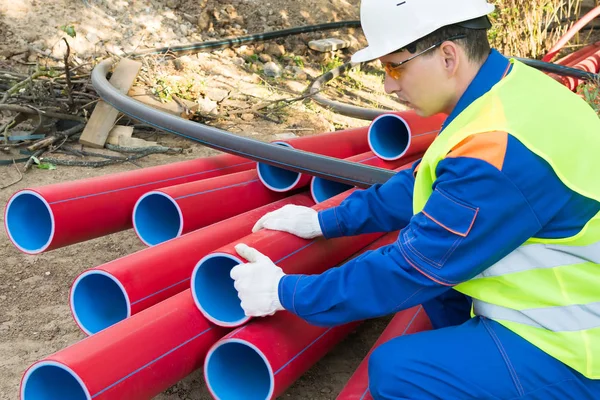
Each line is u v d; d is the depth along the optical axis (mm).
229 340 2086
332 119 5805
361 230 2354
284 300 1975
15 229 2715
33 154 4508
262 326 2158
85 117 4898
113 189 2947
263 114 5668
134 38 6355
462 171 1693
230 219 2881
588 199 1722
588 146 1769
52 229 2656
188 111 5129
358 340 2904
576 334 1757
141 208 2887
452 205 1699
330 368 2705
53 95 4828
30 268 3307
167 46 6449
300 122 5594
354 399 2076
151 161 4645
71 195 2742
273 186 3227
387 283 1813
